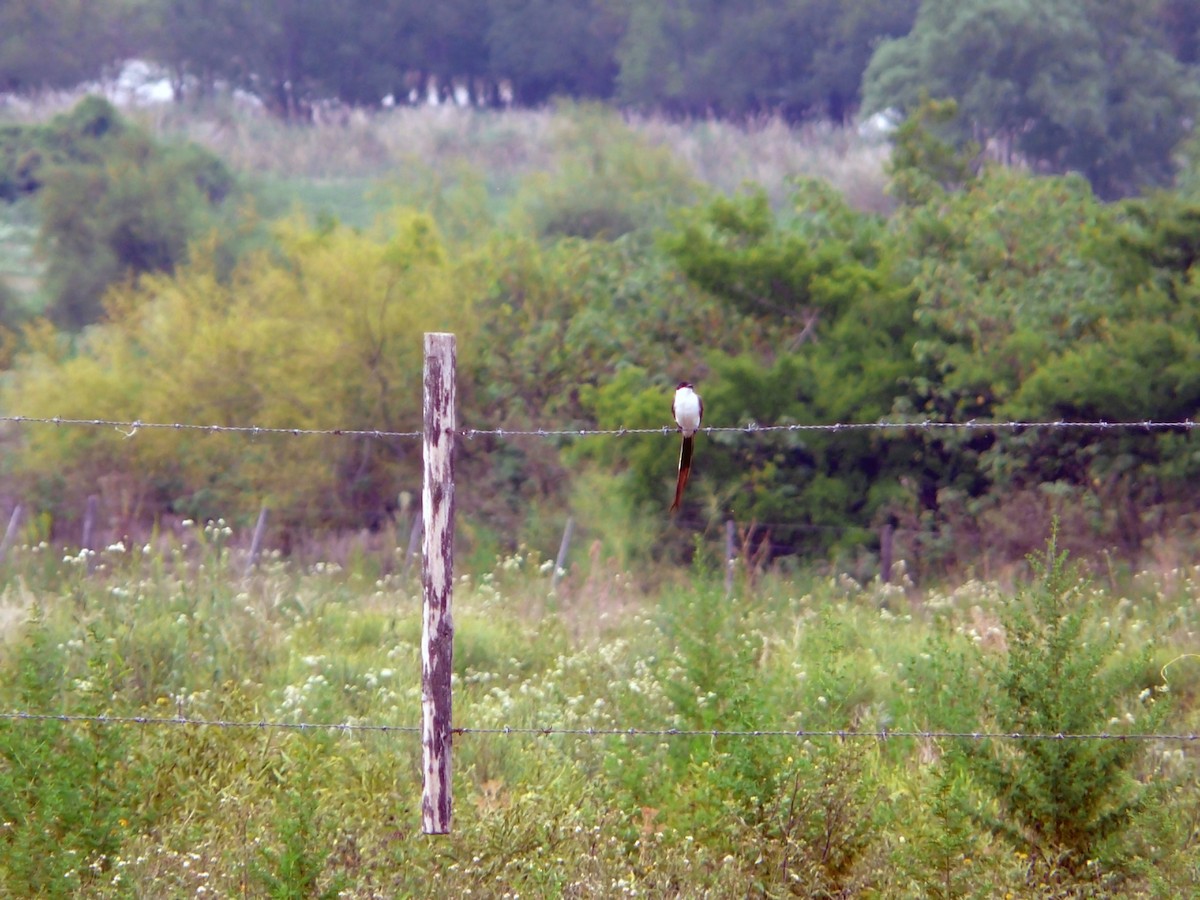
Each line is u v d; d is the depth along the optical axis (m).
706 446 58.41
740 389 58.72
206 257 75.62
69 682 28.48
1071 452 55.91
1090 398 54.69
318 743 25.27
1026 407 55.50
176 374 66.12
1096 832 23.41
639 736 27.75
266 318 66.38
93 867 21.69
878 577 46.19
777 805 23.44
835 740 24.77
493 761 28.00
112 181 94.44
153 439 64.31
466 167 94.06
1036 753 23.80
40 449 64.75
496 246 71.88
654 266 69.00
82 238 93.38
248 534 59.78
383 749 27.17
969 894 21.58
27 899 21.28
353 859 21.45
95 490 64.44
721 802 23.94
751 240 65.81
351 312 63.97
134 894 20.53
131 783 23.22
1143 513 52.97
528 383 66.50
